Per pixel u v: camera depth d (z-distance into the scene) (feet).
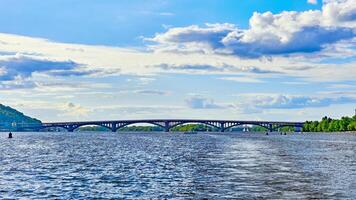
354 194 125.08
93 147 431.84
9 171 197.06
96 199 124.88
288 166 207.00
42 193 135.13
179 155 301.02
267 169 194.08
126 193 133.80
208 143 512.22
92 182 157.69
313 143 492.95
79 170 199.82
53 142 579.89
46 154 321.11
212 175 174.40
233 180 157.69
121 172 189.98
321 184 144.25
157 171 192.75
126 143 537.24
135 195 130.21
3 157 289.74
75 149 393.09
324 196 122.42
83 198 126.52
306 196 122.83
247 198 121.80
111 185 150.00
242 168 200.13
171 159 263.29
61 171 195.83
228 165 217.15
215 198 123.03
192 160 253.03
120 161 250.98
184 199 122.83
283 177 163.84
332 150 346.13
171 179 163.73
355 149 360.89
